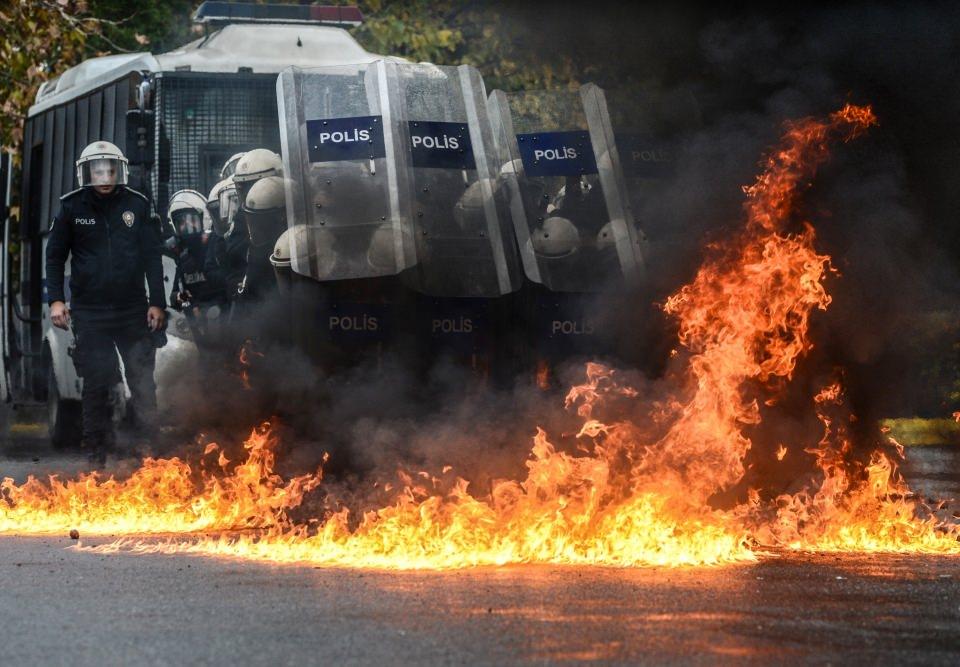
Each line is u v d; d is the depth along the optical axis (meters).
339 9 25.97
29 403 31.77
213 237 20.20
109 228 21.17
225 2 25.75
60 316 21.09
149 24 43.16
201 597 11.43
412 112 17.77
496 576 12.43
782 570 12.84
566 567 12.97
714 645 9.55
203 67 24.66
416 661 9.05
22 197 32.25
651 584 11.99
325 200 17.20
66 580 12.40
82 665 9.02
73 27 39.59
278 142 24.72
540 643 9.58
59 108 30.05
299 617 10.53
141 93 23.92
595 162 17.95
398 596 11.40
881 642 9.70
